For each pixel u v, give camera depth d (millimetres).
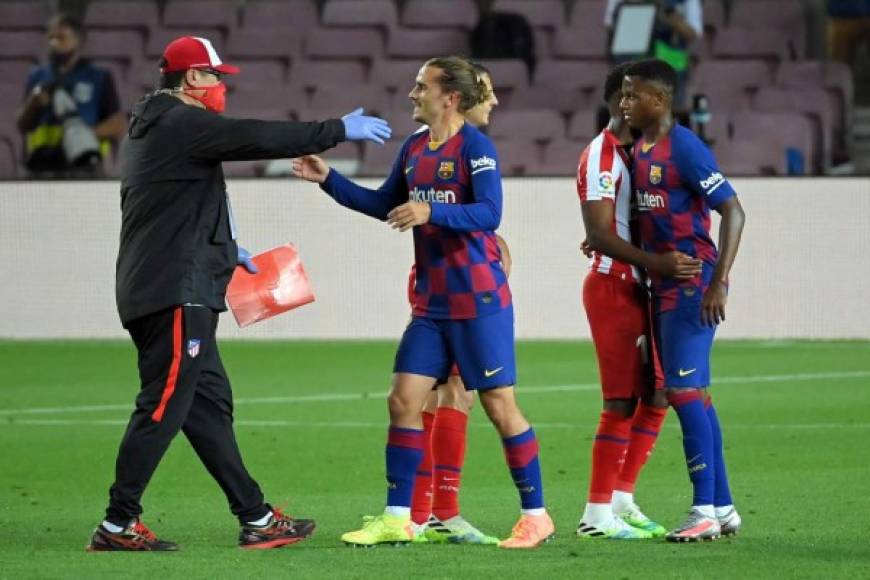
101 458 33844
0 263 57875
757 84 66375
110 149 60438
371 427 38094
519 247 56000
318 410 40969
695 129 55750
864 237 54719
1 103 68312
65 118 58344
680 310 24094
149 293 22766
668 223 24266
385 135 23469
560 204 55781
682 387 24062
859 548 23141
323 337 57281
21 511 27422
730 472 31047
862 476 30422
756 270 55250
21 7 73000
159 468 32375
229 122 22891
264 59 70250
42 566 21734
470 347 23438
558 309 56000
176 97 23469
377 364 50500
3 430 37938
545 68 67188
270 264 24703
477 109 24391
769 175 55094
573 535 24922
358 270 56938
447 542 24078
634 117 24266
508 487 30031
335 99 67125
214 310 23281
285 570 21453
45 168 58594
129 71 70312
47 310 57906
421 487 24875
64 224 57562
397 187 24578
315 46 70250
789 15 69562
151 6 72125
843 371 47469
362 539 23562
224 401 23500
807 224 54938
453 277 23406
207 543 24062
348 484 30578
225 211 23391
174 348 22797
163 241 22844
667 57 58125
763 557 22391
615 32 58250
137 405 23016
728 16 69812
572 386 45062
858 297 54844
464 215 22750
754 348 53344
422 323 23688
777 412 39656
